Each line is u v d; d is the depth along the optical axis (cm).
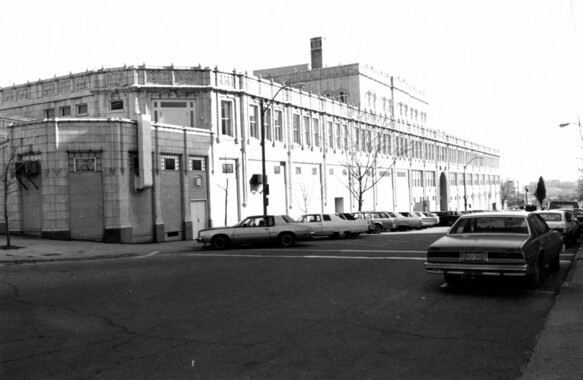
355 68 5747
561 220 2159
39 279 1452
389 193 6191
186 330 834
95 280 1423
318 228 3080
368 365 641
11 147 2698
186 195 3161
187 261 1917
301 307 1001
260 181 3803
